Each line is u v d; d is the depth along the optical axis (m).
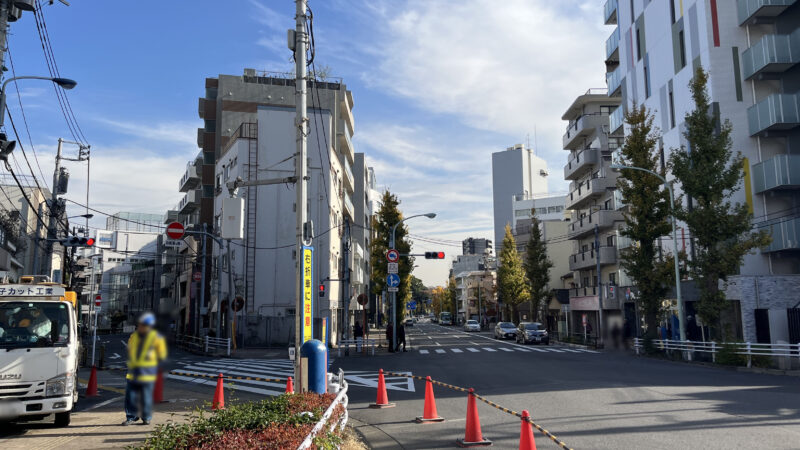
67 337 9.12
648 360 23.02
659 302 26.23
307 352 8.74
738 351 18.73
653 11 31.80
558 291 45.25
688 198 27.25
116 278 73.56
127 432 8.84
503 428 8.80
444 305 114.56
